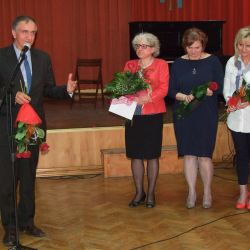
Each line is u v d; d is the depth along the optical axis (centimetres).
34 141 323
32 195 357
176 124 420
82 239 362
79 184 527
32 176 353
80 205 449
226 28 904
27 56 333
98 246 348
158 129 420
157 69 407
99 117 685
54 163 561
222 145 580
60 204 454
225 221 394
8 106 312
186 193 481
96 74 970
